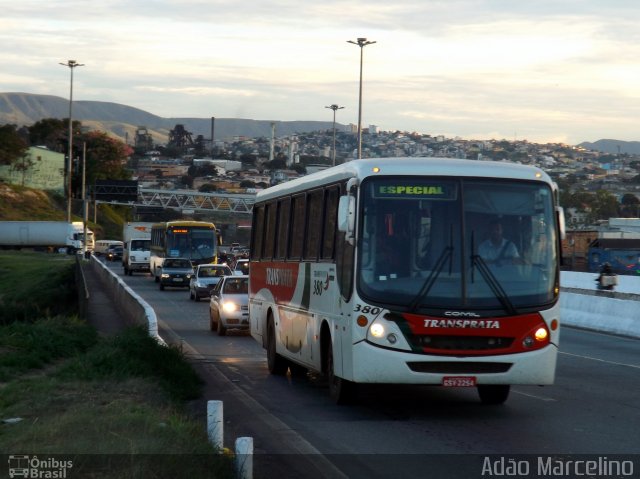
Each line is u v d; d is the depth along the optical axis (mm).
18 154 155000
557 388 18141
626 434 13266
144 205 137500
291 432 13461
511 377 14242
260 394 17391
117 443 10141
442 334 14117
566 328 33844
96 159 168500
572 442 12680
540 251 14602
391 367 14117
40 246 115875
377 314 14211
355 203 14594
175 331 31531
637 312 30672
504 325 14188
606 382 19031
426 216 14492
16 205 138625
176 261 59781
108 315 35844
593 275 46500
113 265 108062
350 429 13742
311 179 18266
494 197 14656
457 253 14359
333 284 15719
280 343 19906
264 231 22453
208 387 18297
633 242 80000
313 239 17500
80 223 117688
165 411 13172
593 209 157375
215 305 30750
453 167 14781
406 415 14984
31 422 12141
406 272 14297
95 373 16641
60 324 26484
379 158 15281
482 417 14805
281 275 20062
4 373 16953
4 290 62719
